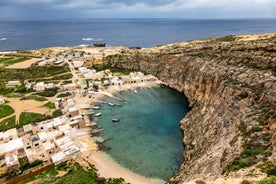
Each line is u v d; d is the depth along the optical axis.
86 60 166.12
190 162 58.66
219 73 87.19
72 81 133.50
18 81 128.12
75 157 66.81
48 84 124.00
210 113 75.81
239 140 47.78
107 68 163.12
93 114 99.94
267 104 54.25
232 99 66.12
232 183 27.11
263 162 35.41
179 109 107.06
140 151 73.38
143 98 119.81
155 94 125.38
